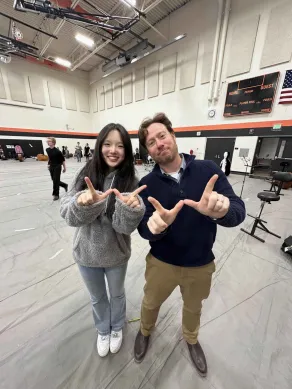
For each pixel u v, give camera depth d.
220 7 5.69
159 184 0.86
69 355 1.04
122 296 1.05
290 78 5.16
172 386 0.92
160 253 0.88
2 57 7.64
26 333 1.14
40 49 9.09
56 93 10.98
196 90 7.11
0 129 9.46
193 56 6.85
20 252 1.95
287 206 3.46
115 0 6.03
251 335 1.16
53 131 11.26
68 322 1.22
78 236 0.89
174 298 1.43
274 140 7.97
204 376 0.95
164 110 8.30
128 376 0.95
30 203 3.38
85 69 11.66
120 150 0.81
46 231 2.39
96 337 1.13
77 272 1.67
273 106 5.64
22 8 4.51
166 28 7.32
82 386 0.91
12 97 9.52
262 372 0.98
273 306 1.37
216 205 0.61
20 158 9.48
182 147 8.07
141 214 0.73
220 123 6.83
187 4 6.55
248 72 5.83
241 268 1.78
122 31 6.06
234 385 0.92
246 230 2.55
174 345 1.10
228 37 5.97
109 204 0.83
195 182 0.82
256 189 4.71
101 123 12.05
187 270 0.85
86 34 7.87
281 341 1.13
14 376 0.94
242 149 6.50
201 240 0.82
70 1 5.82
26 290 1.46
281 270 1.76
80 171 0.90
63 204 0.81
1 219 2.71
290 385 0.93
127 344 1.10
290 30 4.90
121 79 9.80
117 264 0.91
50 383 0.92
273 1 4.99
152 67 8.23
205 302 1.40
